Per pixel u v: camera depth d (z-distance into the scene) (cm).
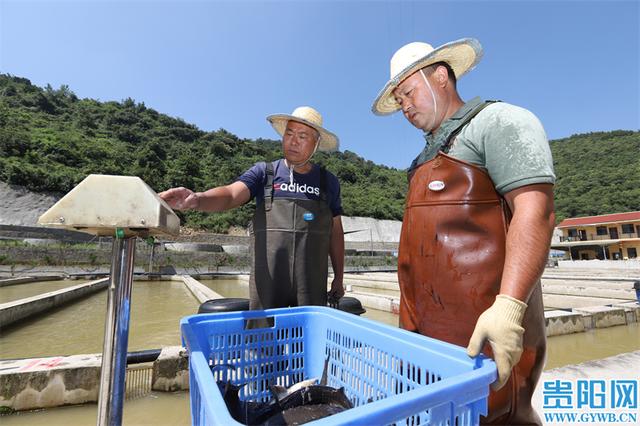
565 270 2956
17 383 314
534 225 114
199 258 2866
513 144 126
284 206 243
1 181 3406
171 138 7162
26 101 6341
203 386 77
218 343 148
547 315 662
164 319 865
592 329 693
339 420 55
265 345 160
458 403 76
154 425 301
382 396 127
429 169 156
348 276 2119
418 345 114
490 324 100
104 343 103
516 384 135
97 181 93
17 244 2356
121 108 7750
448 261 144
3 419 305
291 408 125
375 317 855
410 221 166
